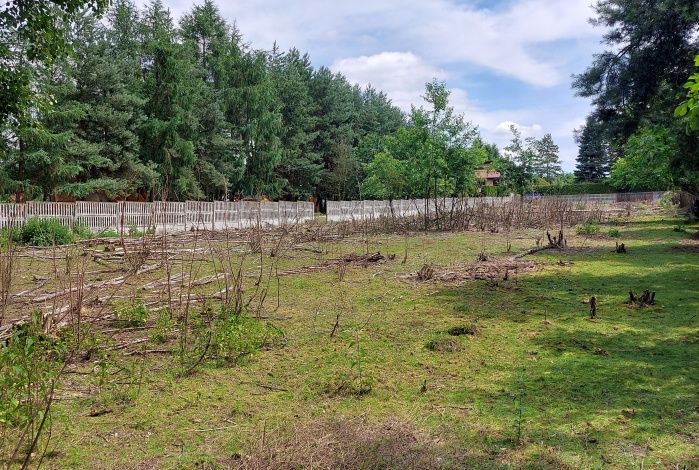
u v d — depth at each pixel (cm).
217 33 3688
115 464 316
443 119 2353
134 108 2620
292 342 582
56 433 354
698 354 521
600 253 1280
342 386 443
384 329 635
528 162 3644
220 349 523
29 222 1479
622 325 641
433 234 1859
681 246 1369
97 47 2383
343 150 4428
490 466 312
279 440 345
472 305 761
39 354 478
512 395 428
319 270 1077
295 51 4722
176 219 2031
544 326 643
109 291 839
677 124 961
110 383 442
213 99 3256
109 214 1820
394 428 366
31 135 1981
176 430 364
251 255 1308
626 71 1523
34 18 943
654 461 315
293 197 4438
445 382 461
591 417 382
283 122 4144
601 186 5134
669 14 1388
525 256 1249
